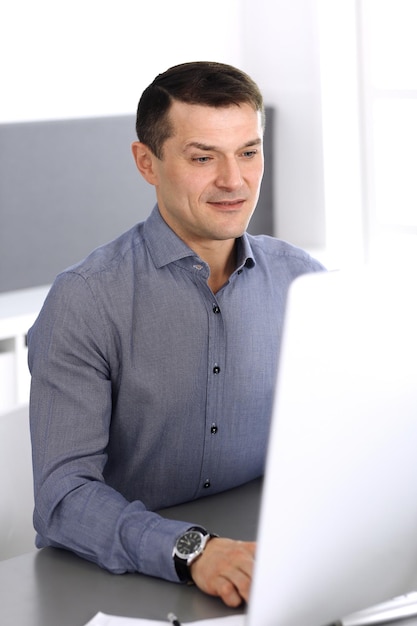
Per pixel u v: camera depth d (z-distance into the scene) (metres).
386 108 5.16
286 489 1.24
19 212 4.39
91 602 1.60
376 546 1.37
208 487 2.04
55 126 4.46
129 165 4.75
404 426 1.33
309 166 5.25
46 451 1.85
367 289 1.26
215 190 1.88
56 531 1.78
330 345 1.24
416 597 1.54
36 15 4.58
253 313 2.07
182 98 1.85
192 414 2.00
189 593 1.62
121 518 1.71
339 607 1.37
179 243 1.98
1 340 4.04
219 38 5.25
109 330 1.94
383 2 5.05
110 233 4.74
